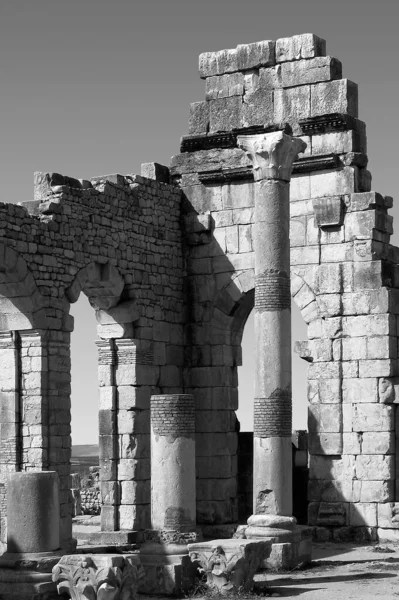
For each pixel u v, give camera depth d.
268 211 30.02
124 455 35.38
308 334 36.12
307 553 29.66
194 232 38.38
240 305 37.78
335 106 36.56
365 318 35.22
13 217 31.23
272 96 37.59
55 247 32.62
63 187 33.19
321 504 35.31
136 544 34.22
